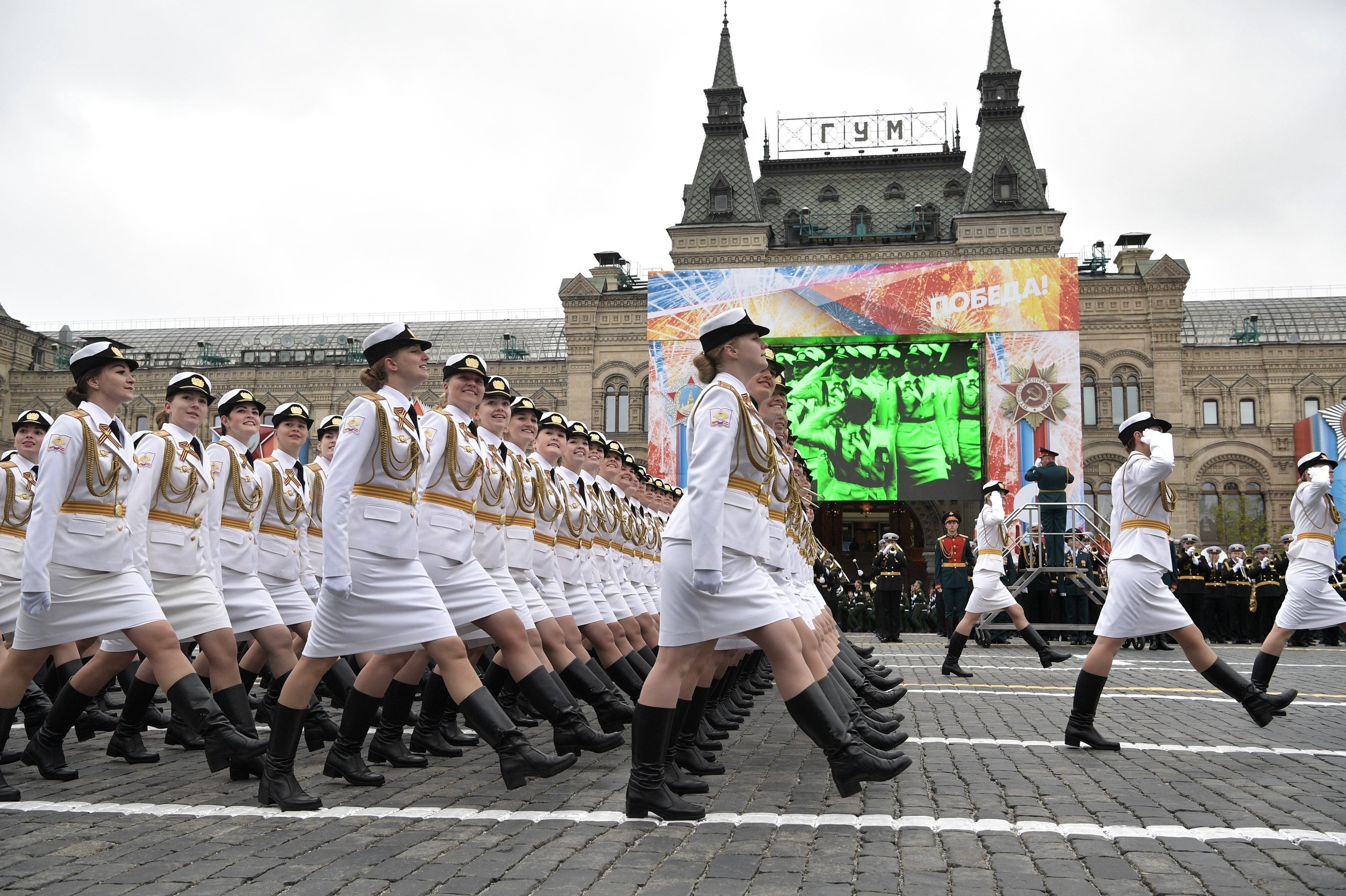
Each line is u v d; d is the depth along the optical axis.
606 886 4.73
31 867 5.08
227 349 61.22
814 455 41.75
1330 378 48.94
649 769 5.97
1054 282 41.22
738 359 6.03
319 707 8.42
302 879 4.87
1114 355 47.09
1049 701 11.92
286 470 10.05
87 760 8.24
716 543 5.64
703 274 42.28
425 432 7.40
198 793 6.85
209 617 7.45
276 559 9.66
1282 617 11.72
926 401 41.53
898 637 24.31
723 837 5.60
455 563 7.37
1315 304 56.59
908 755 8.10
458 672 6.43
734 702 11.13
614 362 48.72
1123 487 8.84
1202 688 13.23
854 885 4.75
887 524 52.50
